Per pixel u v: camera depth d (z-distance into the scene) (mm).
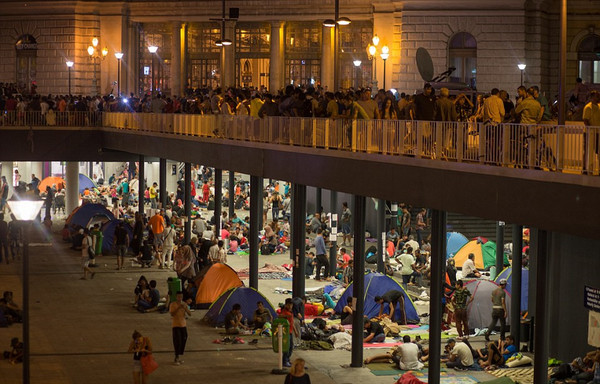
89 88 72375
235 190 66625
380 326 30688
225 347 29797
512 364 27594
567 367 25859
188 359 28391
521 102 21469
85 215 51781
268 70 73125
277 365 27781
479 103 25719
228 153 37500
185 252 38062
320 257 40812
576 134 18625
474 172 21375
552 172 18953
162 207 50938
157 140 47219
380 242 39438
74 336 31031
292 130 31688
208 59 71562
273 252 48250
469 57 62969
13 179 69875
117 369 27156
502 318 30062
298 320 29828
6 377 26156
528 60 62281
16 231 46000
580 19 62375
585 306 27219
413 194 24000
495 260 40344
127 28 72062
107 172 78688
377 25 64688
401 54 63531
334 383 26094
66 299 36969
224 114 38312
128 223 48781
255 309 32344
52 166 76875
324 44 68125
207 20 70438
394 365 27906
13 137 56000
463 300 30938
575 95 27062
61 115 56781
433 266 23562
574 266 27906
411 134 24375
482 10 62219
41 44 72625
